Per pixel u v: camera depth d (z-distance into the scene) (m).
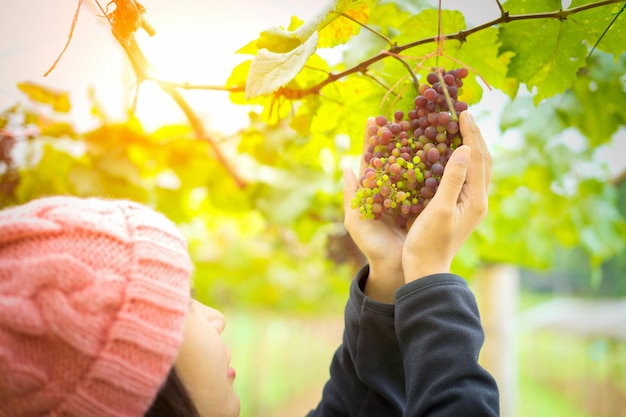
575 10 1.37
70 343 1.03
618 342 11.52
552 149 3.08
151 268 1.11
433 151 1.25
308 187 2.87
